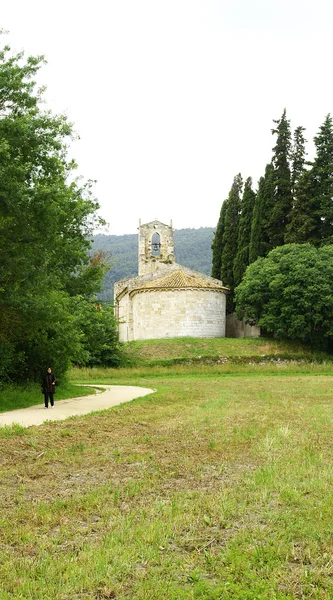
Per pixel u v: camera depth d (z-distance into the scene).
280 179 57.91
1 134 16.67
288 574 5.05
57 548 5.71
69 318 23.05
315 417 15.17
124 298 63.75
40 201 16.64
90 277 26.92
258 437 11.91
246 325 61.12
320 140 57.34
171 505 7.02
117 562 5.23
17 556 5.52
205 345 48.28
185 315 51.94
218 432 12.60
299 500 7.12
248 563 5.23
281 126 59.41
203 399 20.97
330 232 55.47
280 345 48.91
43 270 18.81
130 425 14.10
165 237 69.44
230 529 6.28
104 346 39.97
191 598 4.58
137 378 37.28
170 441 11.66
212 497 7.35
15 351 23.25
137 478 8.63
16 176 16.72
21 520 6.65
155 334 52.16
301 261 48.19
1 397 19.25
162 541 5.84
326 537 5.89
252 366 42.38
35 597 4.64
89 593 4.73
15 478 8.78
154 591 4.68
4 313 19.34
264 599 4.55
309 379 33.44
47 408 18.59
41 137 17.52
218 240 67.06
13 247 17.03
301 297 47.22
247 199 61.16
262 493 7.43
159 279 56.28
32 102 18.38
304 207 55.62
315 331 48.81
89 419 15.09
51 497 7.68
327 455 9.98
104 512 6.83
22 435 12.30
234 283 61.97
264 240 58.91
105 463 9.77
